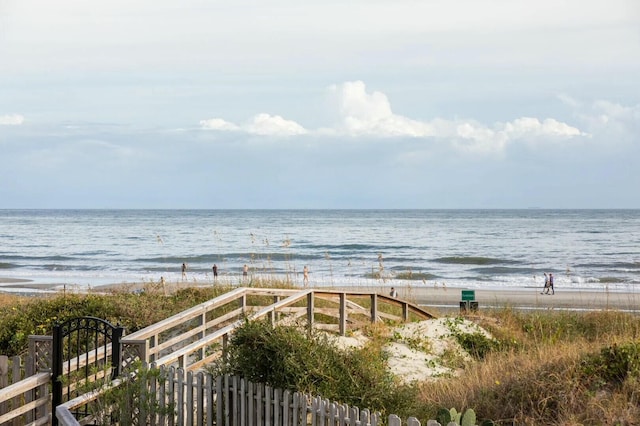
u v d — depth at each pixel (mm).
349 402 9844
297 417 9211
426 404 11164
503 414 11023
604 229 118062
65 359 14633
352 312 20234
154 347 13000
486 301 35469
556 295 39312
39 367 10953
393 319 21031
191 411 10133
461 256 71688
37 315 18078
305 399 9094
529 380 11539
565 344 16297
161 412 9852
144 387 10000
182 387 10195
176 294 22141
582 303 34406
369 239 96750
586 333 21672
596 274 57094
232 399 10086
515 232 111250
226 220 162000
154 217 183625
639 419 9844
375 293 19875
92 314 18125
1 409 10633
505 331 20688
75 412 10227
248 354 10133
